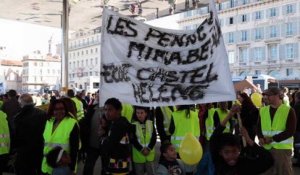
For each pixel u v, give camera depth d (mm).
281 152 6105
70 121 5195
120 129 4852
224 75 5742
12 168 7852
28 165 6320
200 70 5914
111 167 4863
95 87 39094
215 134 3531
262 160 3252
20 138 6309
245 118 7910
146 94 5977
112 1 18531
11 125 7367
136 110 6500
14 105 10516
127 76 6016
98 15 21844
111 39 6070
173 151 4918
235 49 68812
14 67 121125
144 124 6504
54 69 119000
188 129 6785
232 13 69375
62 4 19109
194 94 5879
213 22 5926
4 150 6570
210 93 5797
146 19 22094
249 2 66375
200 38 6000
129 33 6109
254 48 65688
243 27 67562
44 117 6348
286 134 6004
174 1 18047
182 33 6082
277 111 6180
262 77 32938
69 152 5148
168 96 5953
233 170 3217
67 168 4867
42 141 6309
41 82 116250
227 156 3129
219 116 7887
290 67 60000
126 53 6066
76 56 102875
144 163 6621
